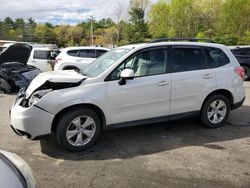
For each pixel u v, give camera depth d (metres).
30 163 4.75
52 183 4.12
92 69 5.76
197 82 5.92
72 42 91.25
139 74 5.49
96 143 5.54
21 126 4.91
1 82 10.69
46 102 4.86
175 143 5.54
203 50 6.13
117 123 5.37
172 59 5.78
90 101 5.05
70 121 5.00
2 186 2.42
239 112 7.66
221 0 57.59
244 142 5.58
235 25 52.97
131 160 4.82
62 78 5.05
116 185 4.06
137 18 62.69
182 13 59.34
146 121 5.59
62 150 5.25
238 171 4.43
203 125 6.37
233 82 6.33
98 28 87.19
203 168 4.53
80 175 4.35
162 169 4.50
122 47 6.03
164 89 5.61
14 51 11.33
